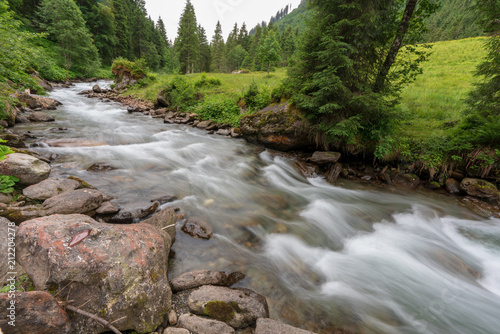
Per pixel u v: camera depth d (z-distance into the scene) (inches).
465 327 114.8
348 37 277.1
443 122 343.9
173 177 249.8
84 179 207.5
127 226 111.6
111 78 1537.9
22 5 1261.1
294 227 192.9
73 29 1180.5
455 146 271.0
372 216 223.0
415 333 109.4
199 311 101.1
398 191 277.7
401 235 195.9
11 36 253.1
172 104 637.9
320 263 155.3
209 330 92.4
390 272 151.2
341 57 253.6
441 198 260.5
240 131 434.6
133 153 302.5
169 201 198.1
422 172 291.6
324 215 217.8
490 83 289.9
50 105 531.2
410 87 578.6
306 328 107.1
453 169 279.9
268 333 90.1
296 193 260.1
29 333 71.7
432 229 207.3
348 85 293.6
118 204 174.7
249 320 102.1
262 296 116.5
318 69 291.6
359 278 144.0
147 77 984.9
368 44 284.7
